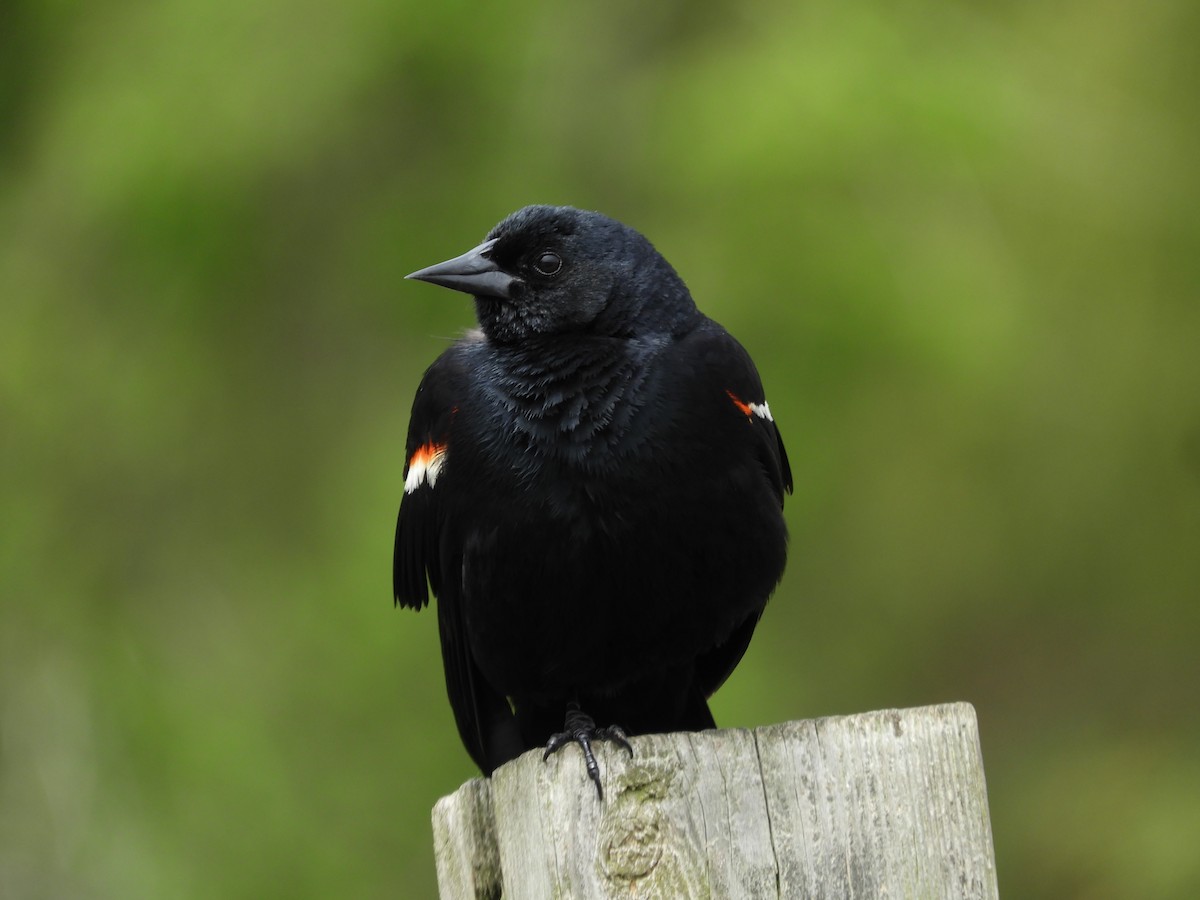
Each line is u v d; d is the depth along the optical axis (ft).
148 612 39.01
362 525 38.27
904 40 39.75
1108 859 45.75
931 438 41.22
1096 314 42.93
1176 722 47.06
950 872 15.99
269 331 40.29
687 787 16.20
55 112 40.19
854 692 41.68
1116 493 44.55
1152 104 43.37
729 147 38.09
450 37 40.19
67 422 39.65
